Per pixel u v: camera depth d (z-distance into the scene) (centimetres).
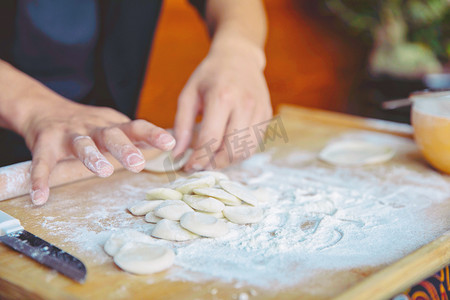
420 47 235
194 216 70
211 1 129
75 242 68
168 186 87
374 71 243
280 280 58
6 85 95
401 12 234
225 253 64
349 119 129
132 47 130
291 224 74
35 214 77
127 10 125
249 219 72
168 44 308
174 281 58
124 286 56
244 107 101
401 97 233
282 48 335
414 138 107
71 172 90
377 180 93
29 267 60
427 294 62
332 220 74
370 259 63
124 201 83
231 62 106
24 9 113
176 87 271
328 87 285
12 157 119
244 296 54
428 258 62
